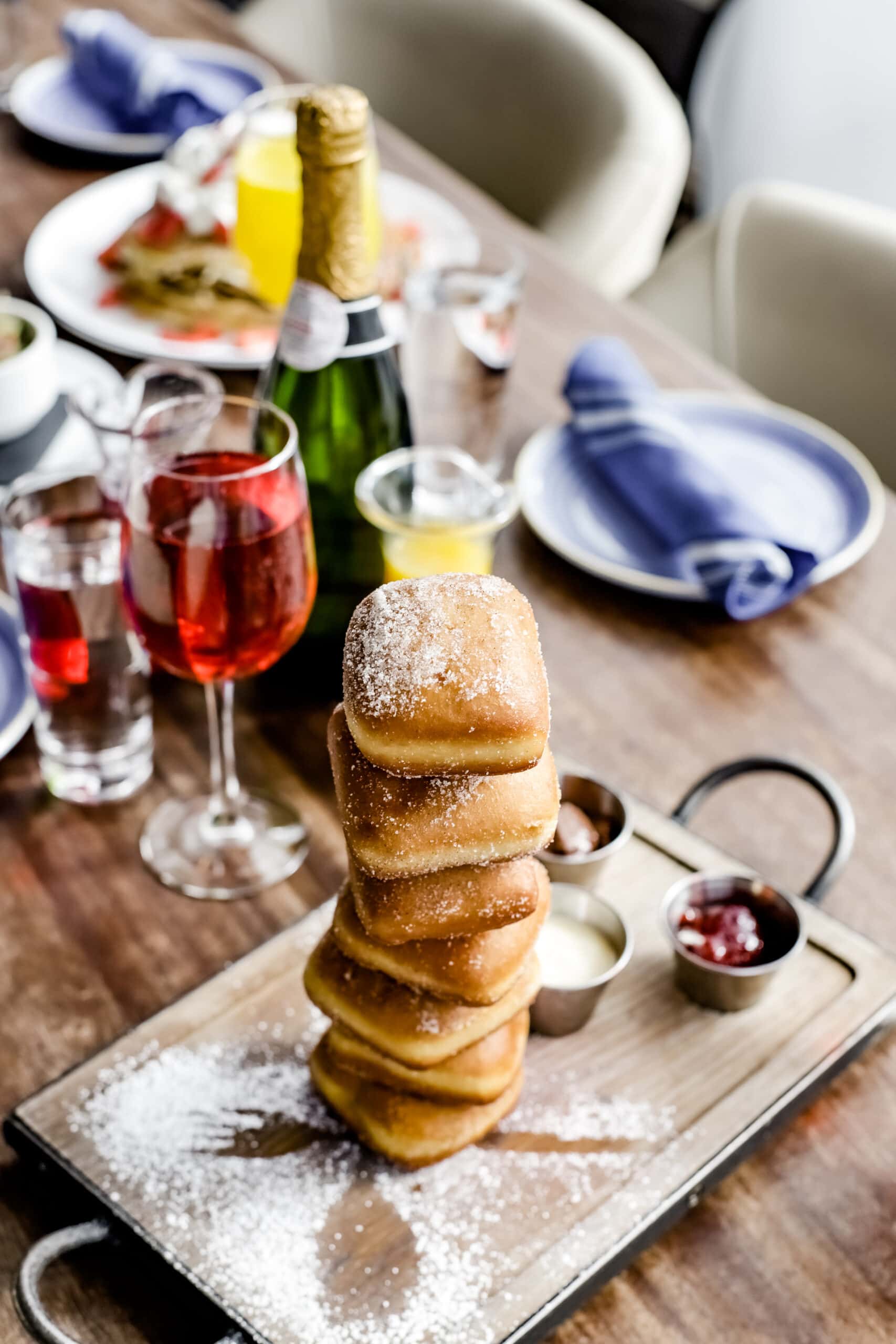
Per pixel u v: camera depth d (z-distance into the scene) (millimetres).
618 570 1323
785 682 1272
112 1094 1037
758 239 1714
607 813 1136
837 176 2896
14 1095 1048
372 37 2143
